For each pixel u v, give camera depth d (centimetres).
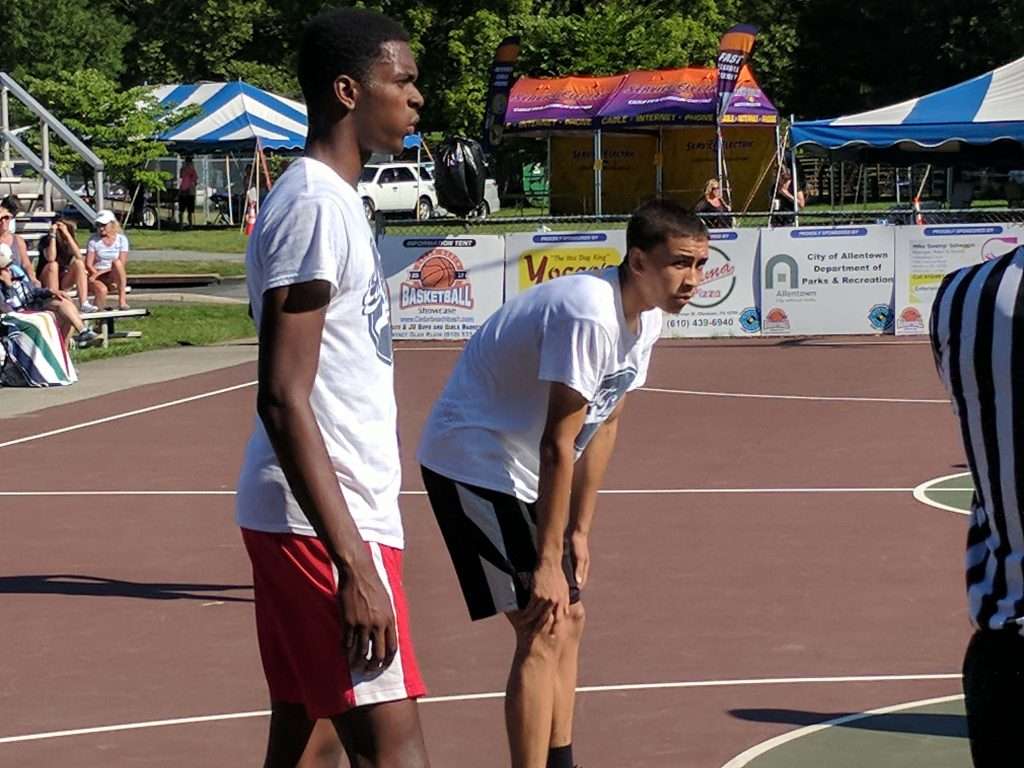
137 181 4616
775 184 3719
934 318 328
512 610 509
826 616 759
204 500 1102
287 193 366
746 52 3428
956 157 3319
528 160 5419
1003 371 310
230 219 5012
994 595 320
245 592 834
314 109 380
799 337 2153
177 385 1769
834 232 2141
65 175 4509
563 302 492
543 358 489
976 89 3008
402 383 1764
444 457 519
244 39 6619
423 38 5747
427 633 738
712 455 1252
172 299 2878
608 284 495
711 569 862
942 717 602
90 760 572
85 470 1231
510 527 510
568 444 488
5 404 1628
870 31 6138
